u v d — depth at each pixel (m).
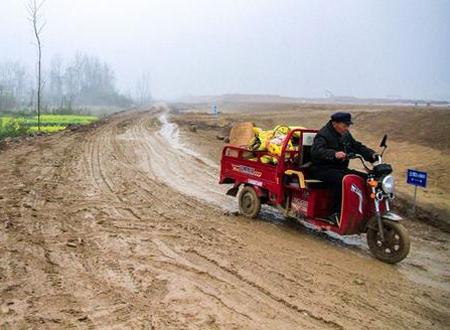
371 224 6.84
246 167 8.66
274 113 37.72
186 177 12.36
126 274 5.51
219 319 4.52
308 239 7.54
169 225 7.71
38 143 18.48
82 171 12.37
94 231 7.14
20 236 6.71
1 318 4.34
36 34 27.67
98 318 4.43
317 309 4.90
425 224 9.02
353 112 29.16
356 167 13.82
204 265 5.94
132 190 10.29
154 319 4.45
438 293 5.65
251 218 8.56
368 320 4.75
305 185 7.31
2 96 51.69
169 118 37.81
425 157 14.70
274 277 5.71
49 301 4.73
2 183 10.29
